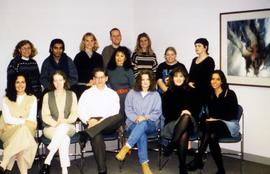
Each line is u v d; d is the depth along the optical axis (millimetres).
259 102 4219
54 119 3830
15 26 4574
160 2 5375
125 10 5773
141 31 5754
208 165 4133
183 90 3955
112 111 3998
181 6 5051
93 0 5352
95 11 5387
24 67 4242
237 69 4383
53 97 3859
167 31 5312
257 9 4105
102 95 4020
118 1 5664
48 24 4883
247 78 4285
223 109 3807
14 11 4551
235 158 4434
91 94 4004
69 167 4098
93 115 3965
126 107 4020
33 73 4324
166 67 4648
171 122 3846
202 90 4066
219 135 3648
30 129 3643
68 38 5113
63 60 4402
